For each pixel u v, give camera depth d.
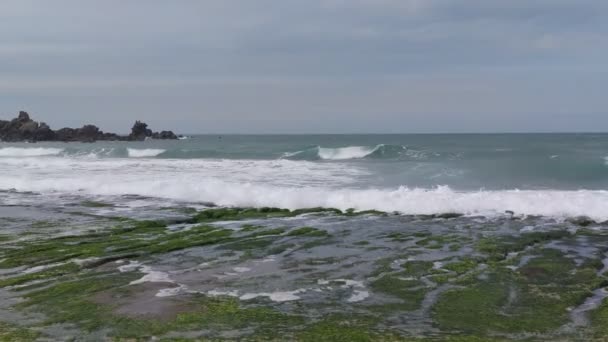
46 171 32.84
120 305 9.13
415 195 21.00
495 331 7.86
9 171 32.91
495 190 23.64
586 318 8.41
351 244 14.18
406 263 12.03
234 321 8.31
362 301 9.34
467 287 10.12
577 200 19.42
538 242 14.40
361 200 20.78
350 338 7.58
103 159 44.72
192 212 19.67
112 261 12.48
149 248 13.67
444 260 12.30
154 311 8.80
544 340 7.49
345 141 105.31
